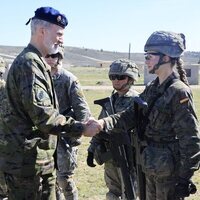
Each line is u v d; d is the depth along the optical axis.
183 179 3.47
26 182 3.48
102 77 52.16
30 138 3.44
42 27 3.42
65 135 3.43
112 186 4.64
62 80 4.88
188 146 3.45
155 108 3.60
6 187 3.67
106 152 4.05
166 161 3.59
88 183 7.30
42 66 3.37
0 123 3.50
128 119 3.91
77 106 4.91
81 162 8.74
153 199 3.82
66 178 4.98
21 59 3.34
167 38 3.58
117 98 4.64
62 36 3.54
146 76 37.41
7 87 3.40
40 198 3.60
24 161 3.44
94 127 3.50
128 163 3.72
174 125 3.53
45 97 3.30
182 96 3.47
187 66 41.50
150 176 3.76
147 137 3.73
